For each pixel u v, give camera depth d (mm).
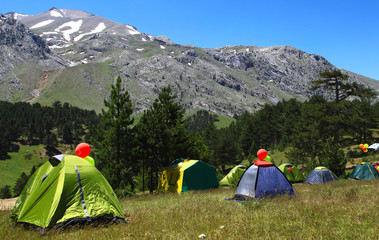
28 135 160875
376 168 26938
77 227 6996
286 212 7133
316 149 52094
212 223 6422
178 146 28719
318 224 5629
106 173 26844
